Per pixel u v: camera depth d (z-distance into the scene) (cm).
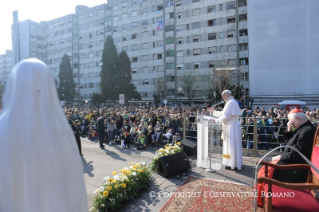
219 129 556
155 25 4369
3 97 111
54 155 106
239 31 3647
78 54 5400
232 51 3666
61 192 108
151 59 4416
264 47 2642
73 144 119
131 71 4581
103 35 5038
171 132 1033
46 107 108
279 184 259
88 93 5256
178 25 4125
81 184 121
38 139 102
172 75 4194
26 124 101
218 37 3784
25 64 110
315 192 282
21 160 99
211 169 551
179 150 607
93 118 1419
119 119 1341
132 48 4619
